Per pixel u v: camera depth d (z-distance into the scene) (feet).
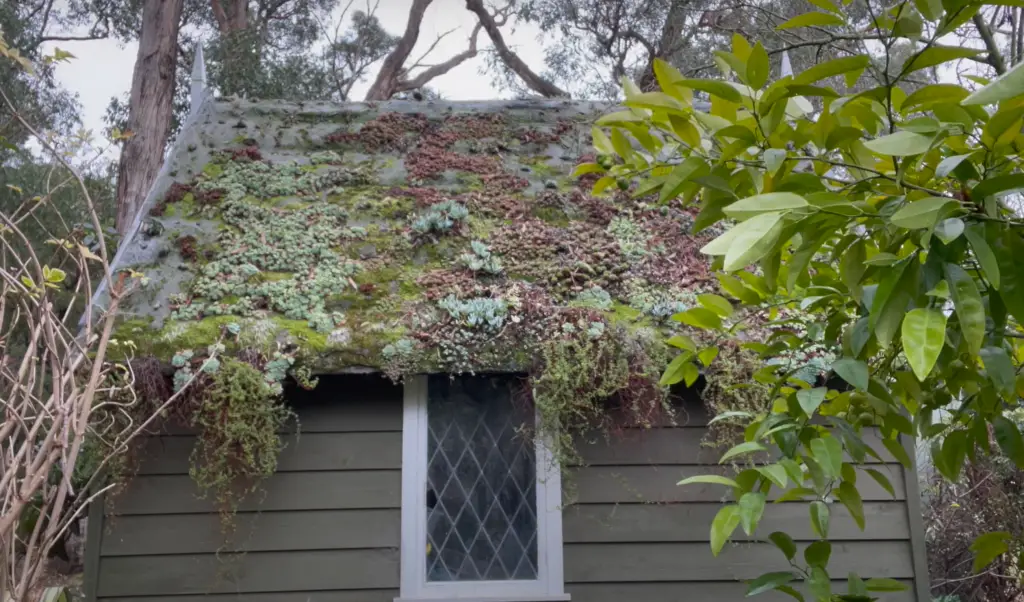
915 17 6.51
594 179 15.83
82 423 9.68
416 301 12.81
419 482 12.72
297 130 16.81
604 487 12.98
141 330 11.96
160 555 12.30
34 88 41.32
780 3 31.17
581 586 12.69
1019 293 5.99
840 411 8.74
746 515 6.10
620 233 14.51
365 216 14.60
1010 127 6.05
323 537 12.51
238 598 12.27
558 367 11.74
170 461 12.45
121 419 11.64
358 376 12.80
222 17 46.52
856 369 6.70
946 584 25.11
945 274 5.88
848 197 7.18
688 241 14.57
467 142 16.78
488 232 14.34
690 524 12.92
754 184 7.28
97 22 48.60
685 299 13.15
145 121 36.81
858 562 12.84
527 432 12.71
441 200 14.90
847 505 7.72
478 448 13.11
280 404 12.26
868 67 7.08
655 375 11.96
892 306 6.06
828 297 8.32
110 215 38.55
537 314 12.40
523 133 17.11
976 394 8.16
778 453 12.62
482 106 17.87
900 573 12.83
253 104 17.31
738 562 12.84
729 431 12.07
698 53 40.47
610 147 8.99
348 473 12.76
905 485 13.12
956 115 6.31
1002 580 23.85
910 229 5.91
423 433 12.89
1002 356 6.84
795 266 6.56
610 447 13.10
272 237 13.89
